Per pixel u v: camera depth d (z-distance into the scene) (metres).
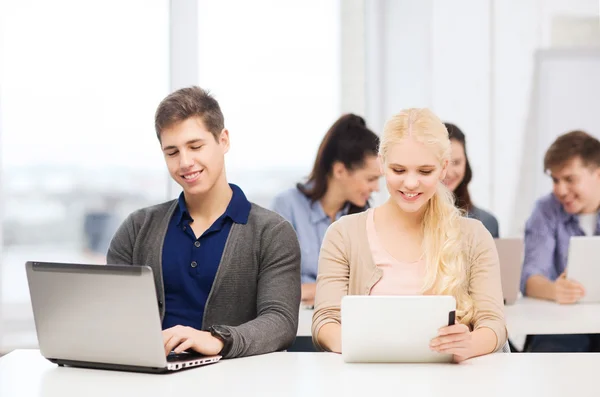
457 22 5.50
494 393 1.90
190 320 2.58
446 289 2.50
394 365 2.23
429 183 2.45
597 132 5.50
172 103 2.48
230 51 5.44
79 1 5.26
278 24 5.50
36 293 2.23
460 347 2.21
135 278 2.08
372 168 3.88
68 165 5.29
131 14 5.31
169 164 2.52
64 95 5.26
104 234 5.36
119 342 2.14
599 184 4.12
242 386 1.98
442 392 1.91
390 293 2.57
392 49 5.63
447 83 5.52
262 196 5.50
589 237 3.70
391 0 5.62
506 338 2.52
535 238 4.20
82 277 2.15
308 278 3.98
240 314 2.60
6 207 5.21
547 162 4.20
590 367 2.19
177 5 5.29
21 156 5.22
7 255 5.21
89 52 5.28
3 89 5.18
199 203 2.63
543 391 1.92
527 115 5.53
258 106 5.48
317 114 5.57
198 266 2.59
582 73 5.48
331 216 4.03
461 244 2.58
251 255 2.60
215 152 2.51
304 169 5.54
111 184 5.34
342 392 1.91
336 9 5.58
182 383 2.02
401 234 2.63
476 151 5.54
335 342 2.44
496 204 5.56
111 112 5.31
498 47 5.52
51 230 5.29
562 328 3.21
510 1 5.51
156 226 2.68
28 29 5.20
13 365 2.28
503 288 3.66
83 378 2.10
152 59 5.34
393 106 5.65
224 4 5.42
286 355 2.38
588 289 3.71
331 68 5.59
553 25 5.54
